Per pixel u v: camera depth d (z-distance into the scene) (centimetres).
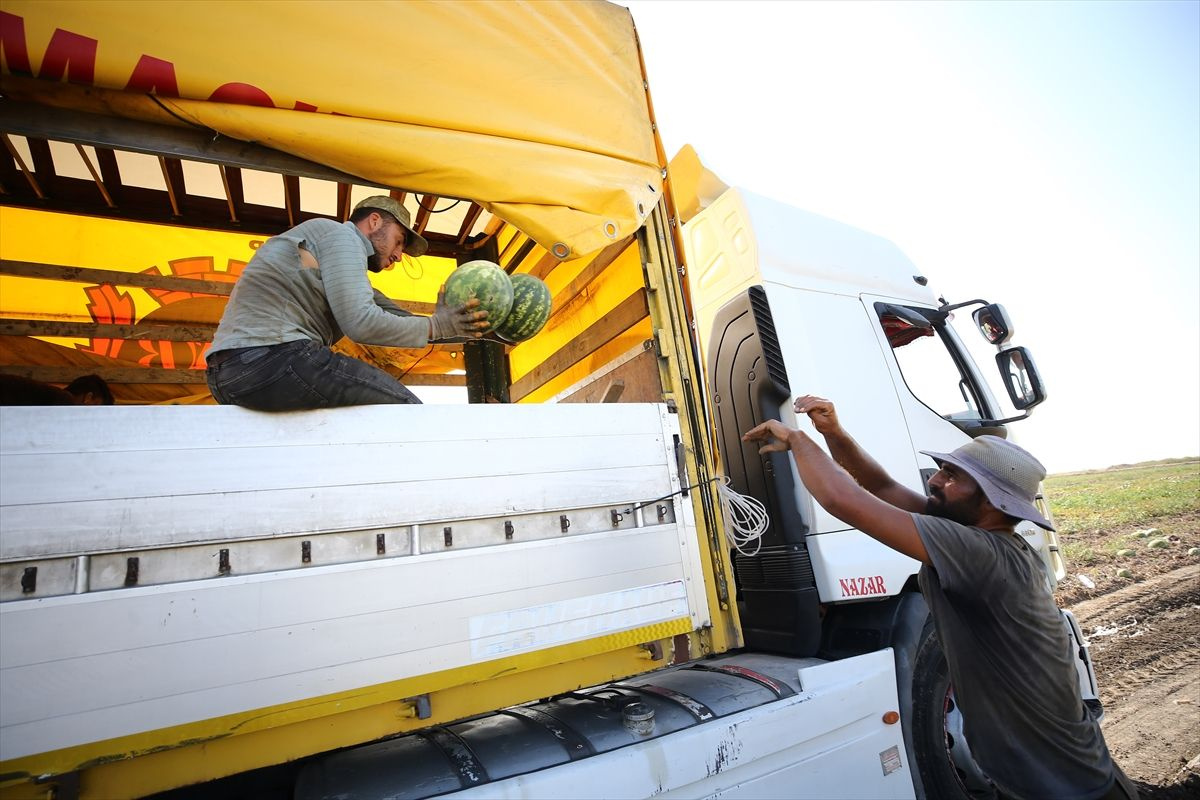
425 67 243
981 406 442
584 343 366
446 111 246
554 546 225
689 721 232
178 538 169
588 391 364
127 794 157
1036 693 197
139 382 425
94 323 413
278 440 187
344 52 227
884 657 298
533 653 212
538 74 272
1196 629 807
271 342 194
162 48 200
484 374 477
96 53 192
